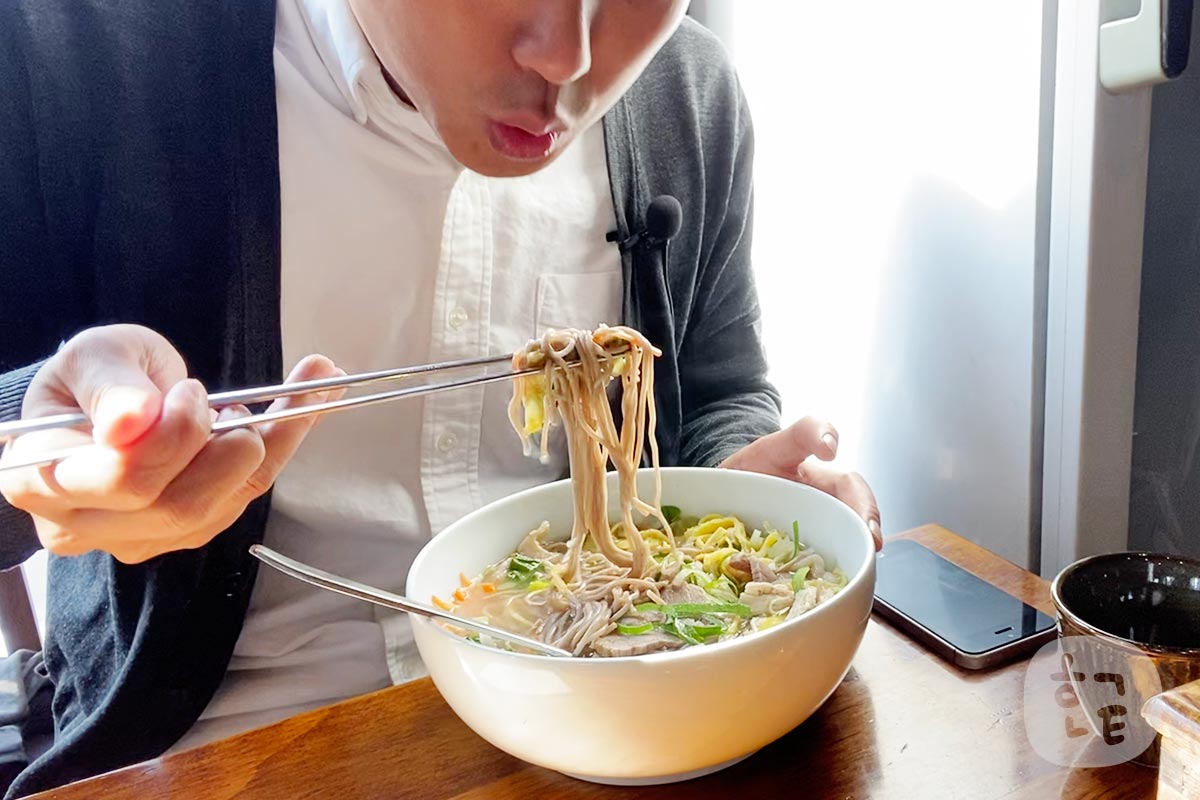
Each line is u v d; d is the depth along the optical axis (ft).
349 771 2.35
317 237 3.43
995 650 2.62
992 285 3.69
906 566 3.19
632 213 4.00
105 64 3.19
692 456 4.21
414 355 3.64
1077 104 3.13
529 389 2.84
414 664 3.50
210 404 1.97
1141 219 3.27
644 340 2.95
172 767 2.41
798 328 5.20
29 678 4.29
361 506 3.58
